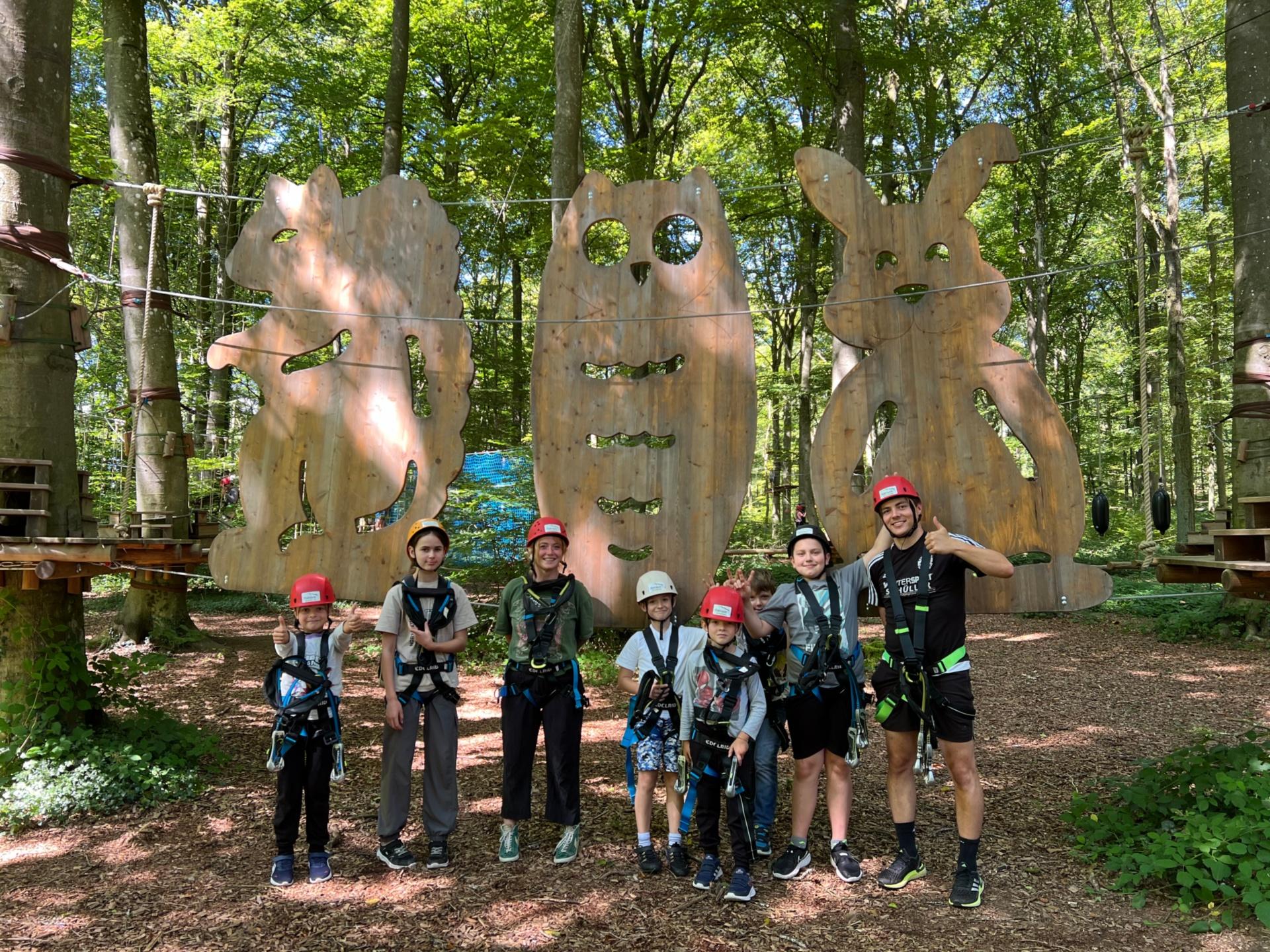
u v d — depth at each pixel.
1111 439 26.66
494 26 17.27
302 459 5.39
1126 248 22.19
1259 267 7.21
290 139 19.27
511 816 4.05
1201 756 4.36
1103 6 18.50
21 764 4.84
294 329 5.45
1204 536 4.99
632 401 5.14
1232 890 3.38
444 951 3.19
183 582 9.87
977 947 3.22
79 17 15.07
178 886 3.78
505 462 10.78
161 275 9.22
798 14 13.04
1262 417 5.89
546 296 5.25
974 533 4.91
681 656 3.94
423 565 4.11
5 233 5.12
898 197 18.50
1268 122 7.16
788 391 21.44
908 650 3.66
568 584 4.16
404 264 5.38
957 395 4.99
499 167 15.88
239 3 15.04
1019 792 5.11
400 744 4.02
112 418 13.05
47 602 5.25
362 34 17.52
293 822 3.80
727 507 5.01
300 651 3.89
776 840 4.36
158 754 5.32
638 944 3.26
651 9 15.46
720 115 18.31
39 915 3.48
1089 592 4.78
